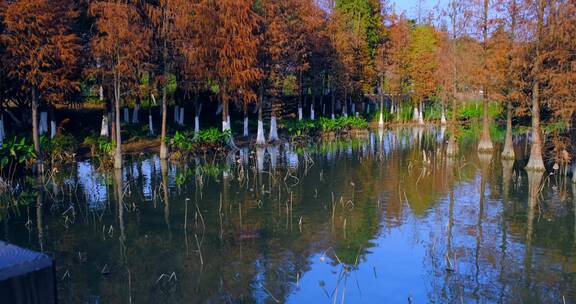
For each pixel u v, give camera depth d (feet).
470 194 53.78
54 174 66.90
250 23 90.27
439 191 55.62
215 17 84.69
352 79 144.05
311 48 122.42
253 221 43.09
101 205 49.01
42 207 48.26
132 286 29.07
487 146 89.30
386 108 173.58
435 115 163.43
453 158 82.28
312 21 111.34
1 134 75.25
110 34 68.03
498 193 54.03
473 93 100.78
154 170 70.38
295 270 31.60
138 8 79.61
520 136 116.16
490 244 36.47
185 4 77.51
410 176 65.72
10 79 71.36
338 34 132.98
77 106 107.86
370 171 70.03
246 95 94.43
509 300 26.76
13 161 65.31
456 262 32.71
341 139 118.83
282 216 44.78
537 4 64.23
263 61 100.01
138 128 102.32
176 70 89.10
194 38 83.10
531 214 44.88
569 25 58.80
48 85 69.87
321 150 96.43
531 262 32.65
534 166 67.77
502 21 74.90
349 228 40.96
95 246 36.35
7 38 63.77
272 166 74.95
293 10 106.83
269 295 27.84
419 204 49.42
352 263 32.78
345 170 71.05
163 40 80.02
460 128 119.96
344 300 27.04
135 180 62.54
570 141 62.59
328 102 165.17
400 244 36.70
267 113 120.88
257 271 31.45
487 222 42.45
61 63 71.82
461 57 92.94
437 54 132.87
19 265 3.98
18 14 63.41
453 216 44.62
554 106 61.57
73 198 52.26
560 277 29.94
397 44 153.28
